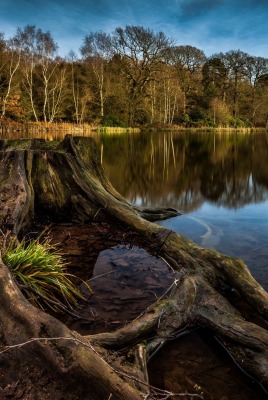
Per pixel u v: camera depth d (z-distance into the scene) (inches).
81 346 77.6
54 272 135.0
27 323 84.1
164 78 1947.6
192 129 2194.9
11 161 218.5
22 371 76.3
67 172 238.2
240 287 131.8
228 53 2466.8
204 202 327.9
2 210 176.7
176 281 136.8
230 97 2551.7
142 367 89.8
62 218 229.0
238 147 1001.5
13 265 125.3
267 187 409.1
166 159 691.4
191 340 111.5
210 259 150.0
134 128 1909.4
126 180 449.4
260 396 90.0
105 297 135.3
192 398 86.0
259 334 101.5
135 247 187.0
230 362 102.0
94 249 183.8
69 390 72.4
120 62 1893.5
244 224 245.6
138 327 105.1
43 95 1688.0
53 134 1266.0
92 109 1873.8
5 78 1496.1
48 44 1530.5
